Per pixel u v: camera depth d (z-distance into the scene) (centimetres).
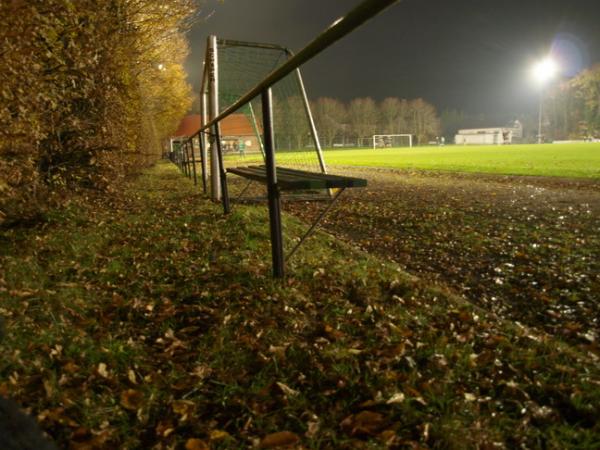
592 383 200
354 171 1789
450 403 187
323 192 718
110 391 200
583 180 1115
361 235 557
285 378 209
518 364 217
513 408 185
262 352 233
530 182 1125
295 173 454
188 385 206
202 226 557
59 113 588
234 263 386
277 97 914
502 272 386
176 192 995
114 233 519
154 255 425
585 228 552
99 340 249
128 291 327
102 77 743
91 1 604
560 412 184
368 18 181
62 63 552
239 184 1275
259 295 307
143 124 1611
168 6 888
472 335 248
